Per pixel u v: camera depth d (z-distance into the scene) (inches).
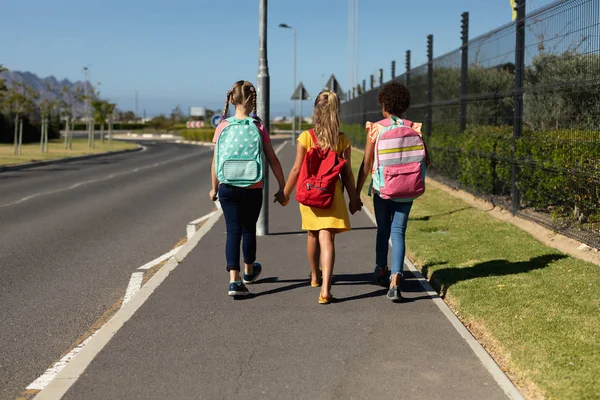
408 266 284.2
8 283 266.4
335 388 155.4
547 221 348.2
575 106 307.0
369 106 1133.1
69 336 201.9
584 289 226.8
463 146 506.0
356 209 234.2
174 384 158.2
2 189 630.5
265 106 352.2
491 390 153.6
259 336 193.0
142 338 191.3
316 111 224.1
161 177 802.2
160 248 341.4
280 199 235.3
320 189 218.1
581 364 157.9
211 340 189.6
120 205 520.1
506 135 409.1
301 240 352.2
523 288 229.9
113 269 292.4
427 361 172.1
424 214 421.1
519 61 379.9
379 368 167.5
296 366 169.3
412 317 210.7
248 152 225.5
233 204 231.5
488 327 190.1
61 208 497.4
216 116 1151.0
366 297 235.5
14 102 1179.9
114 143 2021.4
